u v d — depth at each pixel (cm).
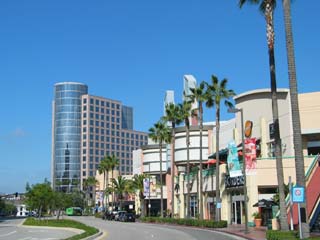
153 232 4197
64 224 5919
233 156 4606
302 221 2378
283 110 5428
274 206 4059
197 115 6569
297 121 2484
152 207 10206
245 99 5862
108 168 12425
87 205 15800
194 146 7825
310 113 5297
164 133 7512
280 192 2966
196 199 6944
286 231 2702
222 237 3428
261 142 5550
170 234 3853
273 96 3034
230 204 5662
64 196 8412
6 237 3719
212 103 5366
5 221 8812
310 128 5266
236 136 6044
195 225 5297
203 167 7500
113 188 11400
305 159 4897
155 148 9831
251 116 5744
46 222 6681
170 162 9162
